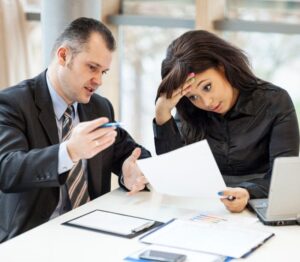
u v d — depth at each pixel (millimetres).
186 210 1886
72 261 1426
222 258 1434
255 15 3240
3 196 2027
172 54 2137
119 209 1889
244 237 1588
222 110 2166
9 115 1989
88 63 2016
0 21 3625
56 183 1786
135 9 3570
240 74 2133
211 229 1657
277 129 2123
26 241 1566
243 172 2254
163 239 1573
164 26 3412
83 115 2229
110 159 2309
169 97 2178
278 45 3215
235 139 2211
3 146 1896
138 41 3654
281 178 1682
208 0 3109
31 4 3762
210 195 1847
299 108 3229
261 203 1873
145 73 3709
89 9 3146
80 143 1735
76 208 1923
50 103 2090
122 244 1545
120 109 3846
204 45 2090
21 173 1793
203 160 1805
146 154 2307
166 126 2270
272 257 1466
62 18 3102
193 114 2295
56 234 1623
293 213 1739
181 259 1407
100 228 1669
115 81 3693
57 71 2082
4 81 3668
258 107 2174
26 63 3742
